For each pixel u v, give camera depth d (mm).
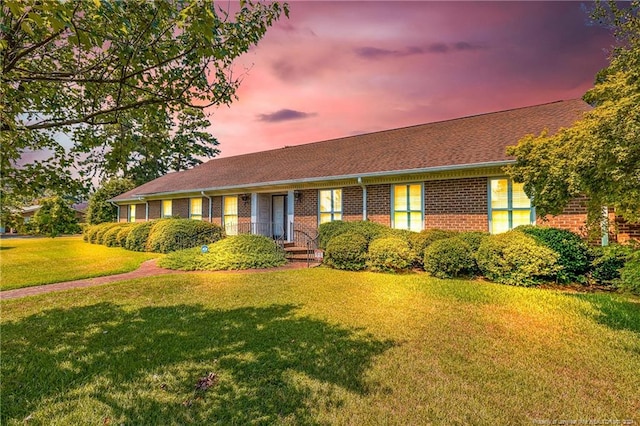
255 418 2795
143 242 15836
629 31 5348
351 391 3186
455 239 8586
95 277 9336
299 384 3314
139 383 3385
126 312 5836
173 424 2719
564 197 5293
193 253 11195
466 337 4480
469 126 13109
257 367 3688
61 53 2912
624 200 4426
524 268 7312
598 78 5723
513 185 9383
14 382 3410
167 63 2971
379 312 5602
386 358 3871
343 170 12391
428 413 2832
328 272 9289
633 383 3293
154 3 2594
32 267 11109
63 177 2674
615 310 5477
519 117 12164
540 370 3570
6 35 2201
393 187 11492
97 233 20266
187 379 3457
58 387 3314
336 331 4734
